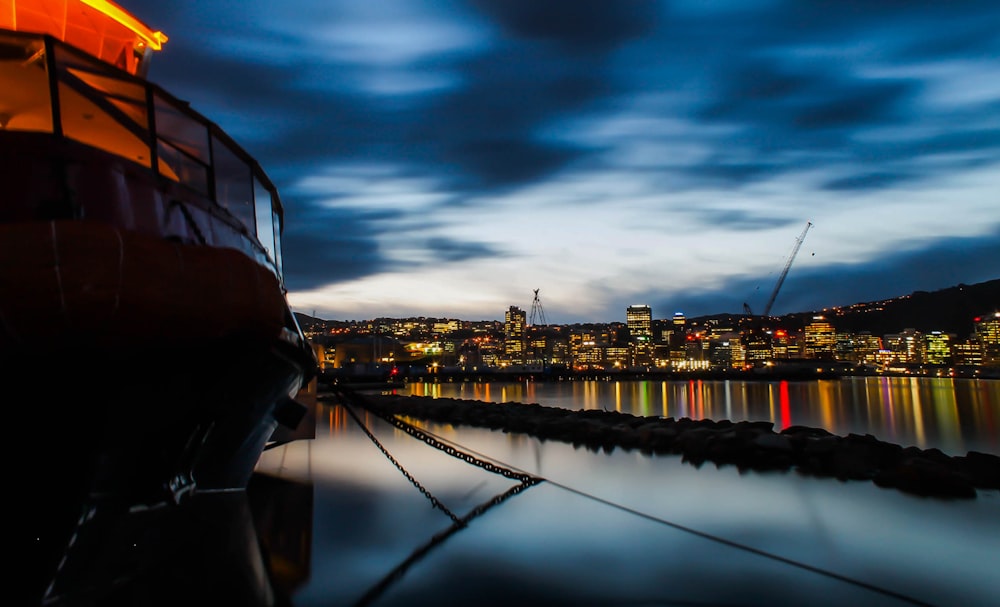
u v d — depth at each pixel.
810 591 7.00
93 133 6.04
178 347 5.70
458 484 13.44
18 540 5.63
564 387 170.50
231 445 7.73
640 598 6.76
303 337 9.33
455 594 6.82
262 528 9.55
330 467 15.53
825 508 10.98
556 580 7.27
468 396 108.62
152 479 6.47
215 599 6.56
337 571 7.52
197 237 6.66
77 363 5.14
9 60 5.43
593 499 11.73
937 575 7.54
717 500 11.60
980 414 68.56
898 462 14.12
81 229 5.00
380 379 130.75
